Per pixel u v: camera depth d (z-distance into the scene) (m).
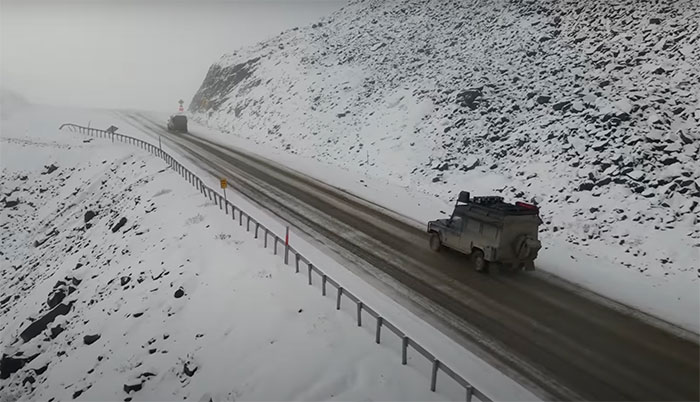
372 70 43.34
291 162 35.34
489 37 38.50
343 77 44.38
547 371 10.84
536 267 17.14
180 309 15.47
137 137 45.38
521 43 35.41
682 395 10.04
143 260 19.97
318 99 43.06
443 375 10.84
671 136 22.16
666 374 10.79
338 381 10.73
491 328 12.70
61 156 44.62
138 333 15.16
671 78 25.70
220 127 52.50
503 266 16.31
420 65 39.72
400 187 27.95
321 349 11.88
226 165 33.44
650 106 24.06
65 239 29.66
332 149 35.75
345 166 32.97
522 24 38.12
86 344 16.30
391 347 11.86
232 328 13.61
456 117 31.00
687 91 24.44
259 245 18.50
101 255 23.50
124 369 13.75
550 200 22.09
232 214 21.66
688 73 25.53
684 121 22.89
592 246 18.81
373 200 25.69
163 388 12.52
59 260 26.78
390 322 12.43
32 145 48.19
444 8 49.16
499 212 15.55
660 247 17.59
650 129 22.75
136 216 25.41
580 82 28.36
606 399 9.89
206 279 16.62
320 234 19.97
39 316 20.83
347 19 58.69
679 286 15.52
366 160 32.25
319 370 11.16
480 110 30.52
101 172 37.91
